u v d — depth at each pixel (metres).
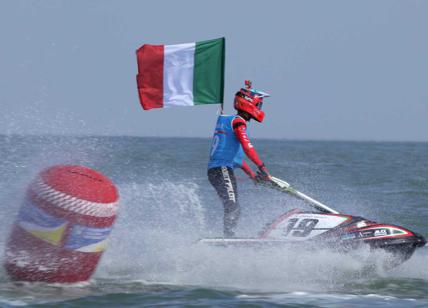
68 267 22.67
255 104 30.22
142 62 32.78
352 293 23.19
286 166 102.62
